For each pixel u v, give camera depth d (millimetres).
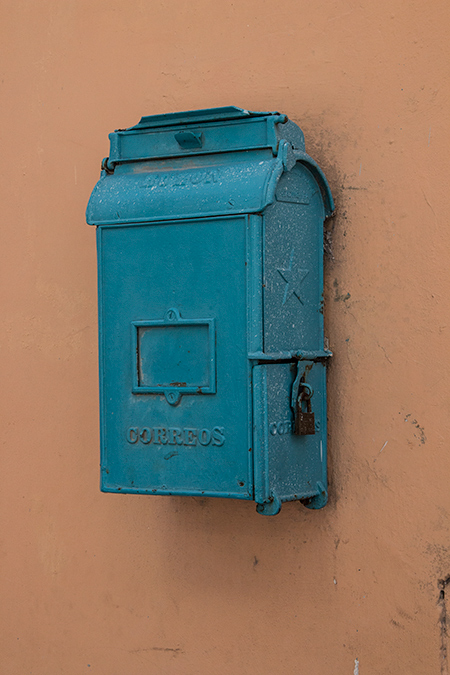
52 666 2436
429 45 1973
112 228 2037
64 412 2455
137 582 2320
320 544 2084
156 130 2076
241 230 1867
